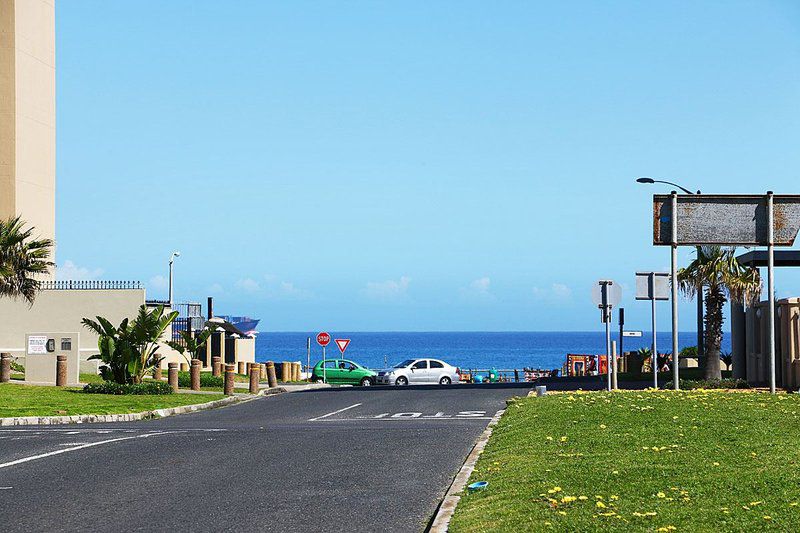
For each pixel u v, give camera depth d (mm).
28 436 19203
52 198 60562
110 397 33094
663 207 24562
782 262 35500
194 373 40125
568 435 15617
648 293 30266
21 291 43625
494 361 172500
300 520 10180
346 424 22875
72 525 9945
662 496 9930
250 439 18031
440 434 18781
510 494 10477
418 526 9883
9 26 57469
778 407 19375
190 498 11477
